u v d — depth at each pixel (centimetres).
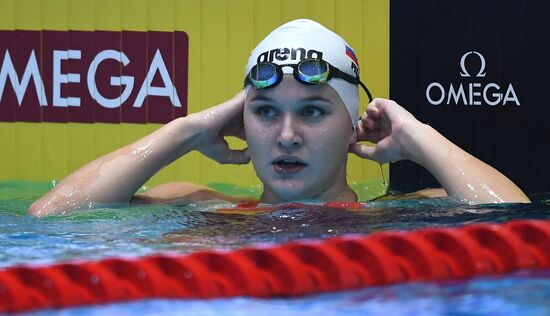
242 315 574
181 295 631
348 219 905
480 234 725
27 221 945
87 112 1380
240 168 1376
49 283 627
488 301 588
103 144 1381
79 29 1380
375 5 1384
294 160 1014
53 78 1381
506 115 1382
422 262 683
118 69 1379
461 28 1381
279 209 986
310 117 1012
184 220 928
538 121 1380
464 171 1025
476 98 1382
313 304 602
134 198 1105
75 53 1379
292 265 659
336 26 1385
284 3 1382
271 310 587
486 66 1381
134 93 1378
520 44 1381
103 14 1379
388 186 1339
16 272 636
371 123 1133
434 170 1044
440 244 714
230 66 1384
